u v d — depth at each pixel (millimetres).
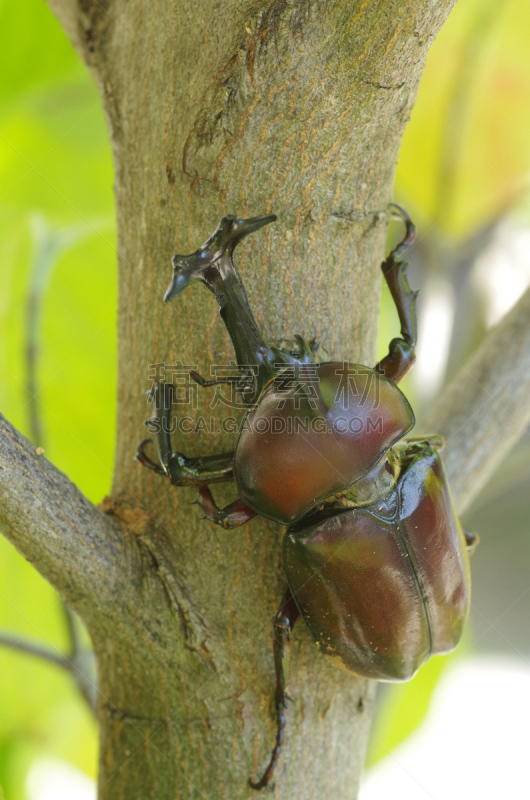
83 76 368
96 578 307
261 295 308
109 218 371
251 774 311
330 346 313
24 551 304
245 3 296
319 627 316
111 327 365
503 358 340
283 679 312
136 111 310
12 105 367
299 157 302
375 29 294
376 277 316
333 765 316
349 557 318
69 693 366
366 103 300
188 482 310
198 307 310
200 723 311
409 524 322
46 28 360
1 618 356
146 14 307
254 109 300
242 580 313
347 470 315
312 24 295
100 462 364
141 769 313
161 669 311
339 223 308
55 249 361
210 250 303
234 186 304
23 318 361
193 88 302
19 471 301
